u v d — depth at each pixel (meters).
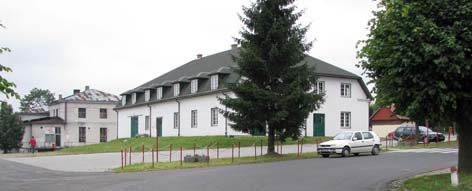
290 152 33.91
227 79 46.03
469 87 12.93
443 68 12.17
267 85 30.17
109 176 20.98
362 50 13.72
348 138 29.64
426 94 12.61
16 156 39.91
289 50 28.75
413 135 44.94
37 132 75.31
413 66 12.42
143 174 21.62
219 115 45.97
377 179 17.23
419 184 14.50
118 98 80.50
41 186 17.12
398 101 13.45
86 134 76.31
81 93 79.25
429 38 12.10
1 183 18.39
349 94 47.62
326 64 47.81
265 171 20.50
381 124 65.19
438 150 32.91
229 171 21.11
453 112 13.65
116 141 57.31
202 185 16.20
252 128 29.80
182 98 52.34
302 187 15.25
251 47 29.38
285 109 28.67
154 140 48.16
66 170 25.64
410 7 12.30
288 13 29.56
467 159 14.56
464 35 12.04
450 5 12.23
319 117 44.97
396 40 12.52
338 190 14.57
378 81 13.84
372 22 13.58
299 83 29.25
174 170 23.47
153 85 59.75
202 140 42.75
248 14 29.72
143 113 62.22
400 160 25.05
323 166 22.30
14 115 71.44
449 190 12.51
